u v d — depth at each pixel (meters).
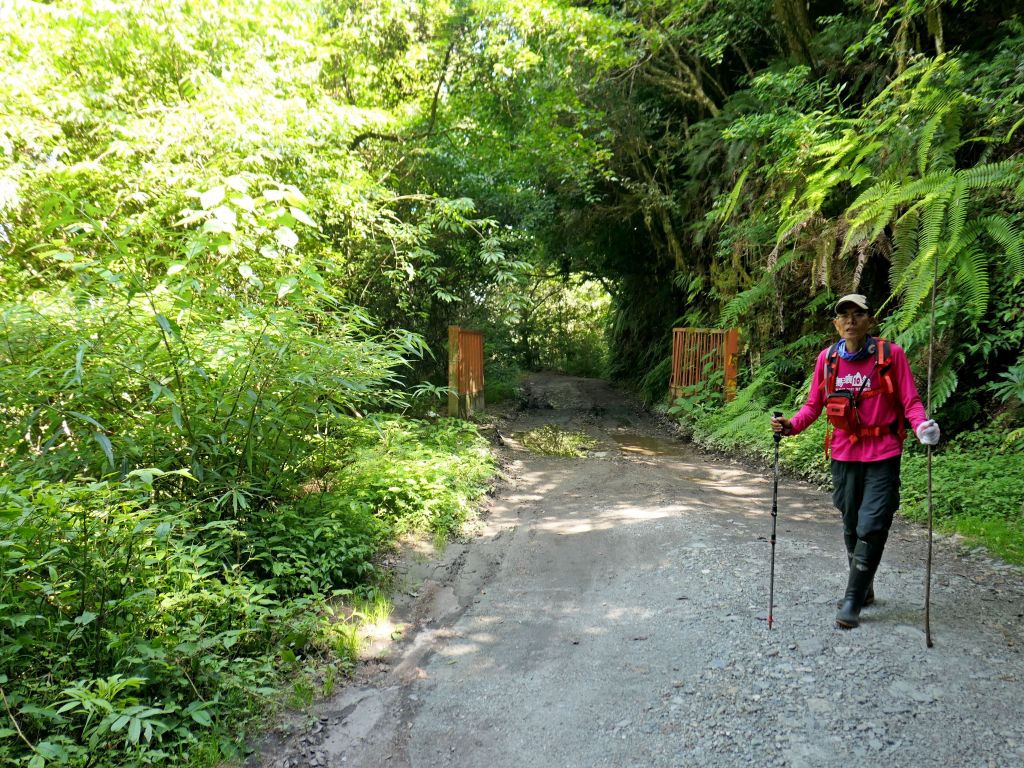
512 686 3.08
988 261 5.80
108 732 2.44
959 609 3.62
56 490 2.79
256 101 6.73
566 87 11.62
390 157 10.54
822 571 4.23
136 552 3.03
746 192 9.84
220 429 4.06
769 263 8.80
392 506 5.39
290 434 4.59
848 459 3.49
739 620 3.56
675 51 11.62
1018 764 2.37
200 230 4.11
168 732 2.61
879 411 3.40
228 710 2.76
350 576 4.24
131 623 2.86
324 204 7.68
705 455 9.27
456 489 6.09
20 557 2.59
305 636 3.36
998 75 6.39
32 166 5.65
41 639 2.63
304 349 4.45
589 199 12.77
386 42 10.64
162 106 6.41
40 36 6.00
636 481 7.29
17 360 3.84
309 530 4.34
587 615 3.81
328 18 10.34
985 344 6.10
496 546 5.12
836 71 9.16
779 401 9.78
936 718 2.64
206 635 3.06
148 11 6.46
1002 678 2.92
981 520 4.98
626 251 16.78
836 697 2.81
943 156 5.93
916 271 5.79
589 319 25.42
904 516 5.48
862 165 6.86
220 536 3.81
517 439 10.45
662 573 4.34
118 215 5.89
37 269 5.67
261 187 6.22
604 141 13.01
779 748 2.51
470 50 10.83
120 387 3.96
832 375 3.53
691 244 13.48
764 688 2.91
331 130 7.69
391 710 2.91
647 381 15.09
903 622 3.47
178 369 3.93
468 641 3.54
